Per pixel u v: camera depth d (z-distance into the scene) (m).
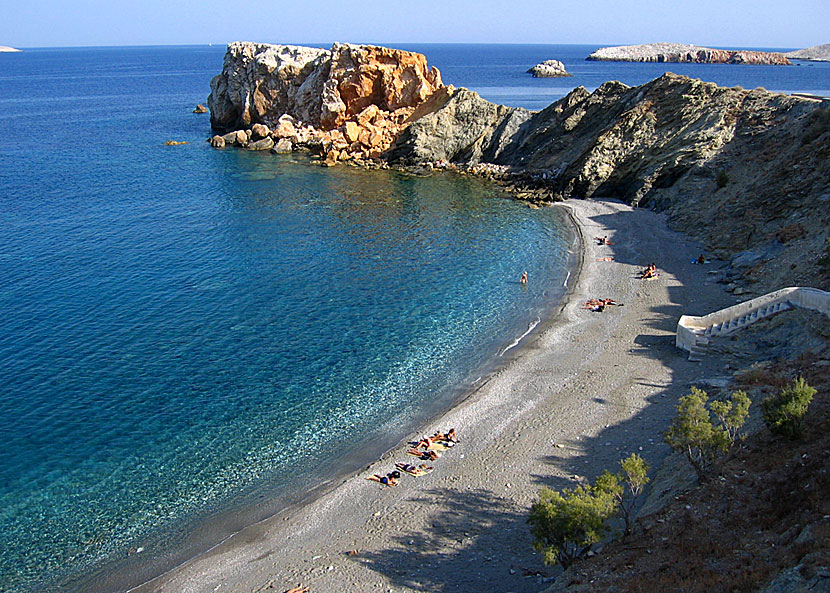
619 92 98.94
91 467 35.00
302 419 39.62
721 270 58.28
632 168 85.38
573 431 36.50
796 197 60.56
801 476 24.95
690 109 84.94
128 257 66.25
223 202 87.69
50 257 65.62
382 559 27.70
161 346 47.91
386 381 43.88
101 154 118.25
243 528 30.92
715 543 22.81
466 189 96.31
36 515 31.58
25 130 143.88
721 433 27.72
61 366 44.84
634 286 57.38
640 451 33.59
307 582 26.73
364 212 84.25
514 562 26.59
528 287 59.34
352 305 55.66
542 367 44.59
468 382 43.62
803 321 40.72
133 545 29.94
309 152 121.62
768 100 80.00
